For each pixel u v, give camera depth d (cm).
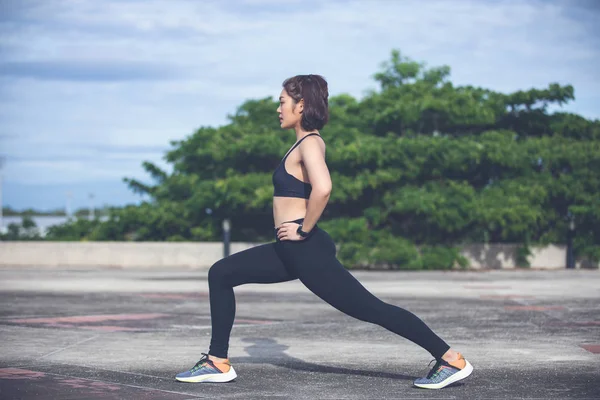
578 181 2955
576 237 2969
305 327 937
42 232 3647
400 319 520
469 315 1095
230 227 3142
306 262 514
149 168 3359
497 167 3055
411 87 3241
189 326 949
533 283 1938
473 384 552
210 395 512
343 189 2838
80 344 774
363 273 2531
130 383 557
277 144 3014
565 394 515
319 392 523
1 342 789
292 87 521
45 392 522
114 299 1399
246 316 1088
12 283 1903
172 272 2544
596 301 1356
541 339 821
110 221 3256
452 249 2828
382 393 519
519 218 2825
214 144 3078
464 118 3072
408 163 2891
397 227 2978
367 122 3198
